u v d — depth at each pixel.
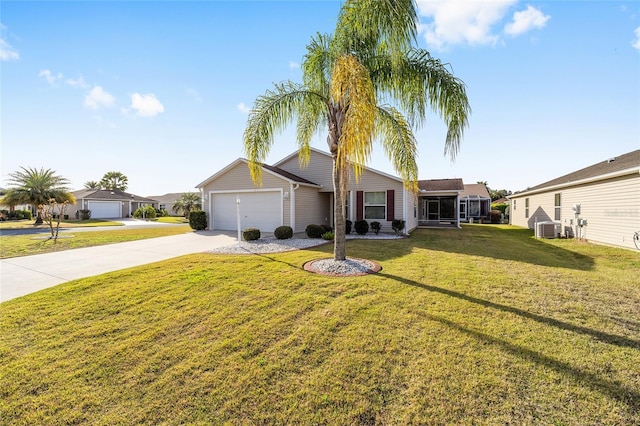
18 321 3.60
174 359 2.74
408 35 5.07
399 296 4.30
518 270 5.95
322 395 2.21
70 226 21.45
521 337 3.03
